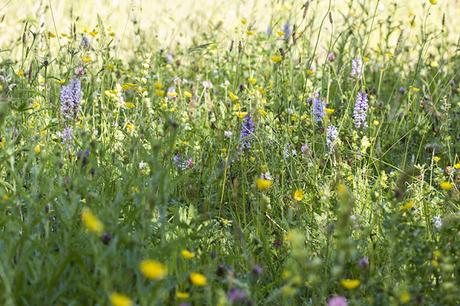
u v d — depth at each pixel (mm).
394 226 4219
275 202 5410
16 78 6535
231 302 3541
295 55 9000
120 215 4996
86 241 4105
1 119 4645
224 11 12594
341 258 3887
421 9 12930
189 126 6418
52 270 3879
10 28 10211
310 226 5066
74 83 5742
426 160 6672
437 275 4230
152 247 4555
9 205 4289
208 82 7477
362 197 5367
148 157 4266
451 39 11586
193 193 5406
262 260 4699
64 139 5469
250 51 9516
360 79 7898
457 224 4738
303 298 4320
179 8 12836
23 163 5160
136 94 7406
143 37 9312
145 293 3672
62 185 4551
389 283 4246
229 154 5793
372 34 11258
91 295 3514
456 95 8000
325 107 6645
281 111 6758
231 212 5230
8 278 3639
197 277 3592
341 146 6051
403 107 7727
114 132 5887
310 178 5566
